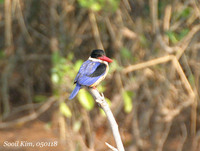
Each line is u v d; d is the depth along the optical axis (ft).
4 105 44.86
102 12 40.68
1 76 46.62
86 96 31.76
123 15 41.14
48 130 41.65
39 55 45.16
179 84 40.98
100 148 40.45
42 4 43.01
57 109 44.91
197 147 43.01
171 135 45.03
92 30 43.42
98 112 45.27
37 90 49.34
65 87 35.81
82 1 33.58
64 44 41.14
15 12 39.75
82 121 42.24
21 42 44.83
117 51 40.34
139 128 41.16
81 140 37.83
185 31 36.99
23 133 40.70
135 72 40.93
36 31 44.86
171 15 40.24
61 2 41.27
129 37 41.34
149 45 40.60
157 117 40.32
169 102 39.96
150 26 41.57
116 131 19.31
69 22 42.27
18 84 48.47
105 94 44.83
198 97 43.19
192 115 44.70
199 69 41.81
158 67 39.60
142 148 40.75
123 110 46.75
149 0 39.78
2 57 43.73
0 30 46.55
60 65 33.58
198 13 38.78
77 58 44.29
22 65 47.21
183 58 41.09
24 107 44.91
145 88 40.34
